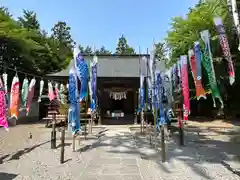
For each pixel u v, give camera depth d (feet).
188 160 22.34
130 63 57.47
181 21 61.21
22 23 107.04
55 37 163.32
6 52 62.08
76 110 26.53
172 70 28.25
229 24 36.68
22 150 26.73
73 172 18.74
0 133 40.14
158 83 27.96
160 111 28.66
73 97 26.32
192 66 20.39
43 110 69.21
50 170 19.26
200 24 53.31
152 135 36.91
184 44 57.36
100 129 45.32
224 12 39.32
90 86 37.93
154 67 27.89
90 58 60.54
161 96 28.27
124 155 24.43
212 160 22.33
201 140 33.42
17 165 20.65
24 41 62.03
